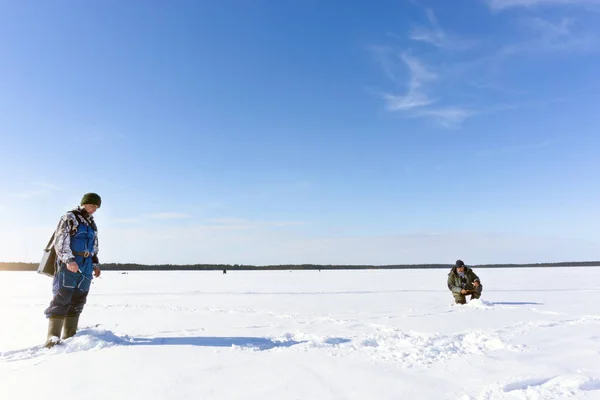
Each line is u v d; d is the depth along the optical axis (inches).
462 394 81.8
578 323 187.6
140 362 105.8
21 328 179.3
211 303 343.3
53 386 85.6
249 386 85.9
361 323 196.9
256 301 366.3
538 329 167.5
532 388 85.5
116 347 126.0
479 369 101.0
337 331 168.9
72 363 104.6
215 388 84.4
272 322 202.7
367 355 117.1
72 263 134.6
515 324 187.0
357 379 91.8
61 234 138.6
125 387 84.8
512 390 84.4
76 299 143.8
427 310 268.7
